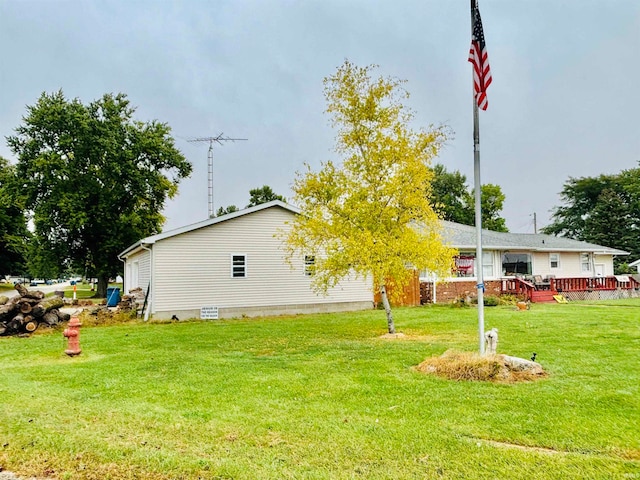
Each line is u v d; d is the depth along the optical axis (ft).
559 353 26.35
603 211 148.66
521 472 11.17
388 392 18.61
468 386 19.25
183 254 52.49
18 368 25.14
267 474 11.30
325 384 20.15
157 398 18.35
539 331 36.11
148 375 22.74
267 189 128.57
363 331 40.04
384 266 33.45
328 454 12.50
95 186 97.19
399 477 11.05
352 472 11.37
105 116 102.53
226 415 15.96
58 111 94.63
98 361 26.96
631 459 11.88
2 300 40.91
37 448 13.09
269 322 48.37
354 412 16.14
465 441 13.21
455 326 41.11
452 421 14.96
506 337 32.99
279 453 12.62
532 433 13.71
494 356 21.49
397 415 15.70
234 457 12.39
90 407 17.12
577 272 92.32
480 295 23.18
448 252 34.47
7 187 96.99
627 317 45.93
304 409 16.56
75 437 13.92
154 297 50.62
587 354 26.02
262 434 14.08
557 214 171.32
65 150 95.91
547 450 12.58
